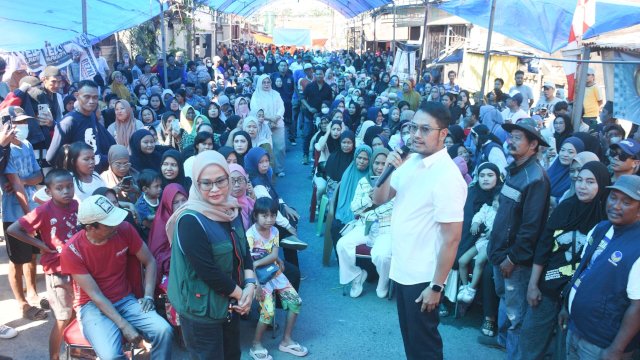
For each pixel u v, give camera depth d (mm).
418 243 3438
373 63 24750
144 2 11594
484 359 4613
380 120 10117
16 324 4867
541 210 3852
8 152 4723
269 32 61312
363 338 4938
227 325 3420
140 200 5059
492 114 8953
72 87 9648
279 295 4691
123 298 3889
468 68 16031
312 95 12016
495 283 4461
